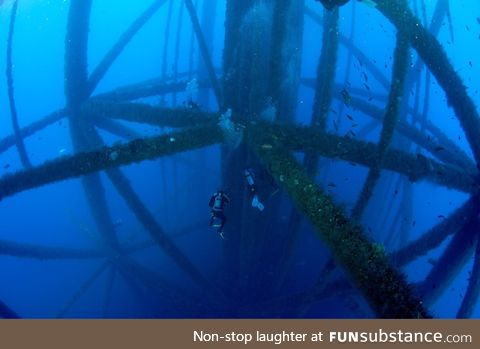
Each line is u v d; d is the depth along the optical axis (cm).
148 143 504
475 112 554
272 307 823
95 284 1401
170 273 1209
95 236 1030
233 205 725
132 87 871
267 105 561
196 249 1227
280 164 453
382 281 282
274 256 866
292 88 623
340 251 317
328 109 541
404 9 450
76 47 656
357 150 513
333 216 344
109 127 783
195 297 906
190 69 1087
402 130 843
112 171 705
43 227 1727
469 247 670
